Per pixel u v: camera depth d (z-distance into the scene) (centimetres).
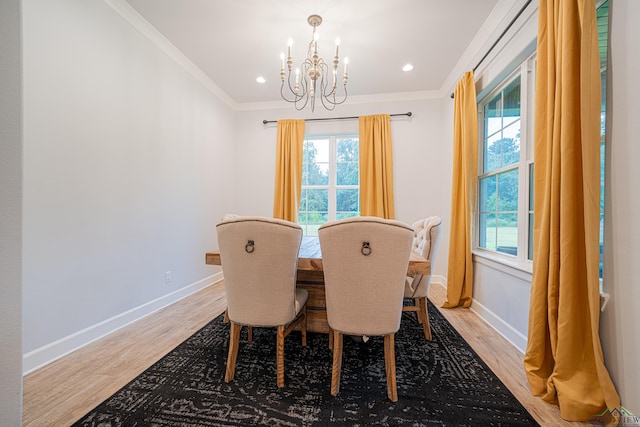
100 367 155
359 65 293
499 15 210
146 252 239
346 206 402
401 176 367
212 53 276
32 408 122
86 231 185
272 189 399
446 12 214
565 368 124
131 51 221
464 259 259
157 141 252
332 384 133
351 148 402
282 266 134
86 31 184
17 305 77
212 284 344
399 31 237
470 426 115
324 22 226
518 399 131
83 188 183
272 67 303
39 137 157
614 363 113
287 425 114
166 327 213
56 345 164
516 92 221
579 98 125
